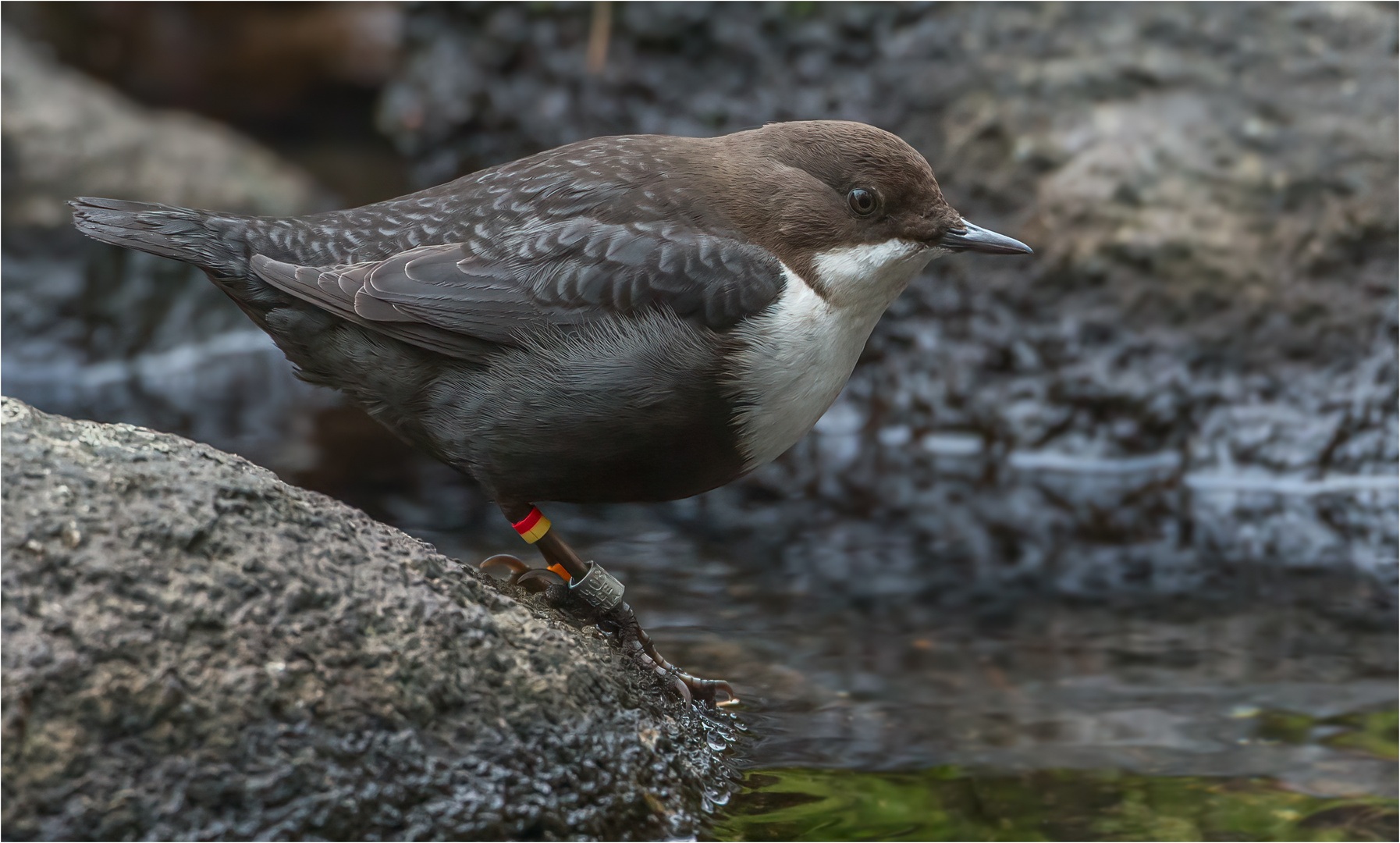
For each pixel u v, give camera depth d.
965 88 13.21
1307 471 12.08
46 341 14.93
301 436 12.59
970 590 9.30
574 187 7.00
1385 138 12.18
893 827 5.96
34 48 17.77
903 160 7.21
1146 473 12.52
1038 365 12.89
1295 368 12.26
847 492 11.80
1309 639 8.30
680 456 7.02
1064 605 9.00
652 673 6.76
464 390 6.87
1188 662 7.95
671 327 6.73
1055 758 6.64
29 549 5.00
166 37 18.89
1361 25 12.47
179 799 4.91
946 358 13.22
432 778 5.31
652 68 14.54
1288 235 12.29
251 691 5.09
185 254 7.04
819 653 8.05
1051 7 13.11
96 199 7.16
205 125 17.56
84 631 4.93
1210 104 12.59
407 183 15.93
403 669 5.40
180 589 5.14
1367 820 5.97
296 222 7.20
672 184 7.09
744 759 6.61
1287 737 6.87
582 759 5.66
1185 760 6.62
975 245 7.29
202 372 15.06
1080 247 12.67
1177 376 12.50
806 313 6.95
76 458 5.36
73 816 4.75
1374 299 12.09
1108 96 12.83
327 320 6.95
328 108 19.59
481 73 15.31
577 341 6.73
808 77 13.90
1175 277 12.46
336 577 5.50
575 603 6.98
